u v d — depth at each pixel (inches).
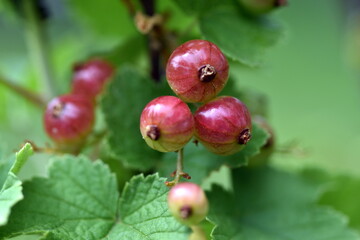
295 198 8.2
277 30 8.2
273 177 8.3
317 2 20.4
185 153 7.5
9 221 7.0
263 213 8.0
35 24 8.9
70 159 7.4
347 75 19.3
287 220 8.1
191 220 6.4
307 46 20.1
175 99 6.7
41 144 9.8
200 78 6.8
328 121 17.9
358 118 18.0
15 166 6.8
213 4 8.0
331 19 20.3
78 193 7.2
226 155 7.2
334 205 8.8
